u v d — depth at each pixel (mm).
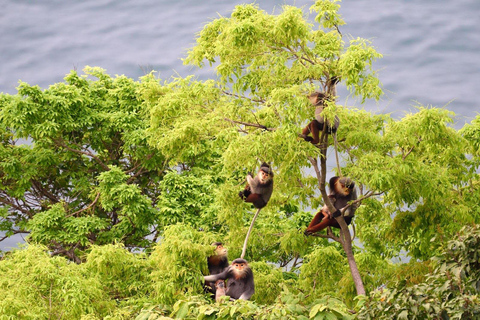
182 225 26797
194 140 25953
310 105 24250
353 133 24812
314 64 25828
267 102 23281
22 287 23719
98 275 26359
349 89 23797
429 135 24328
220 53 26016
